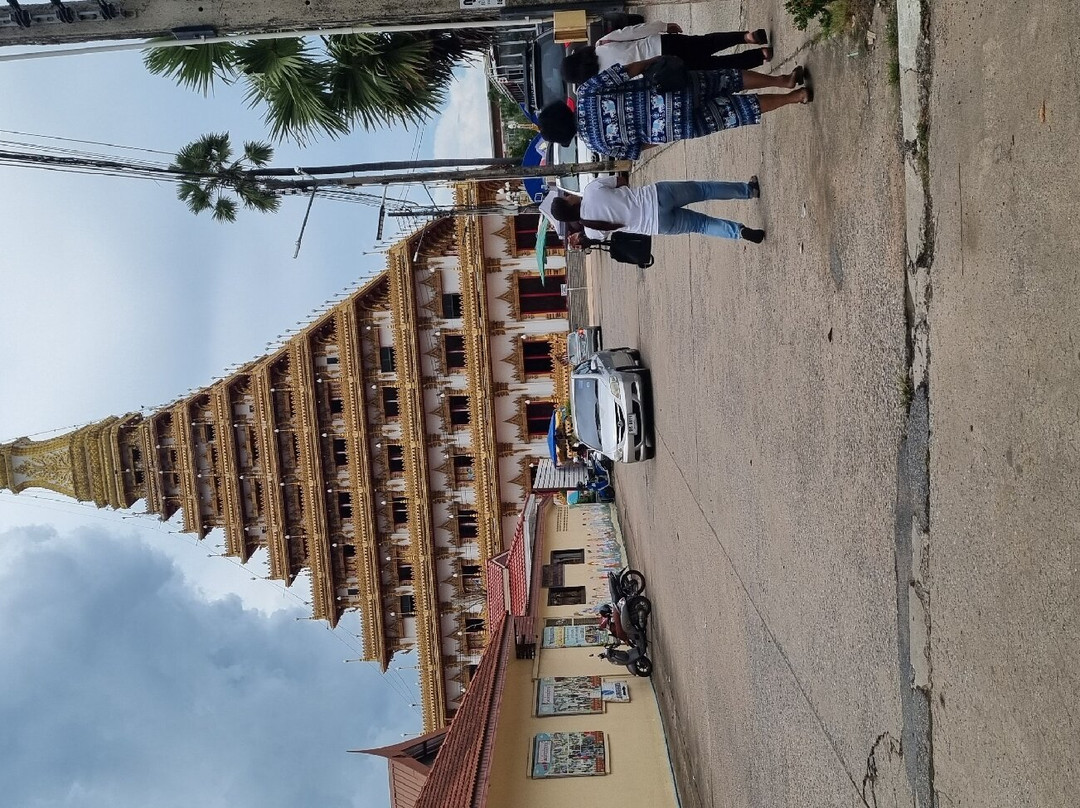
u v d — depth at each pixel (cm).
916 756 495
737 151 877
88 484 2922
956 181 439
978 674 425
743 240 858
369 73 1042
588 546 2192
